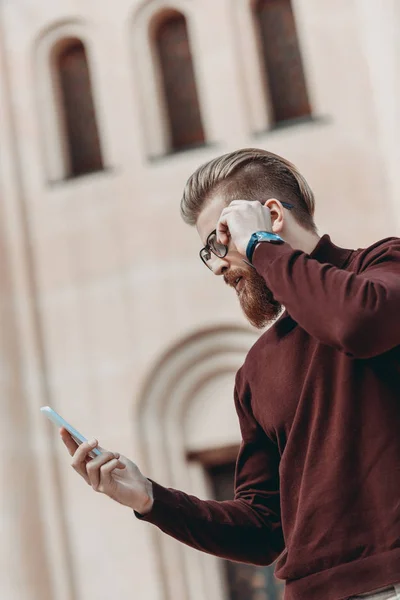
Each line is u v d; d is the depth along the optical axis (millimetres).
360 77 12977
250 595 12773
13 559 12773
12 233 13711
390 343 2346
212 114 13406
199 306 13094
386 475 2389
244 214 2609
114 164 13672
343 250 2707
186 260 13227
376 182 12742
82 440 2832
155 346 13156
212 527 2859
